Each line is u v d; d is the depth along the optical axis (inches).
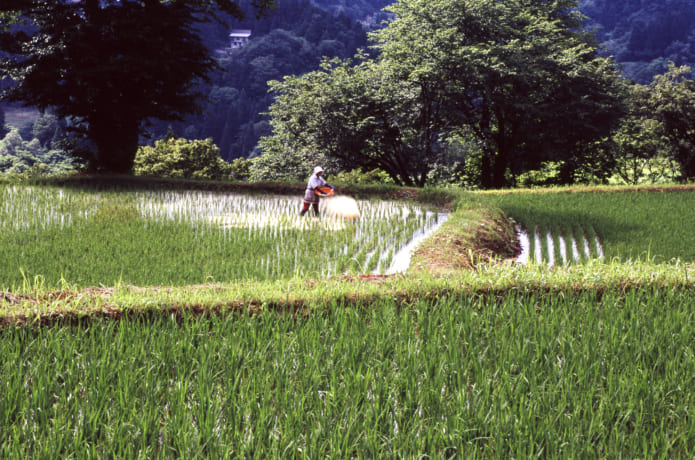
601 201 829.2
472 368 238.4
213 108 7101.4
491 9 1312.7
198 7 1080.2
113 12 984.3
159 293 319.0
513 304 309.1
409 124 1401.3
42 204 674.8
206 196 798.5
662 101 1665.8
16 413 198.1
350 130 1349.7
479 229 581.3
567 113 1334.9
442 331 270.1
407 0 1403.8
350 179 1647.4
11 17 1129.4
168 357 241.4
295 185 857.5
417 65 1323.8
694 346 256.2
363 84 1393.9
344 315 287.0
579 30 1674.5
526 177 1684.3
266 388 213.5
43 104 1025.5
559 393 213.8
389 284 344.2
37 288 334.0
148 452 178.9
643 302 314.2
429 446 183.2
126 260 438.6
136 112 1028.5
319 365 238.2
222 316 289.4
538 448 180.4
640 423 193.8
